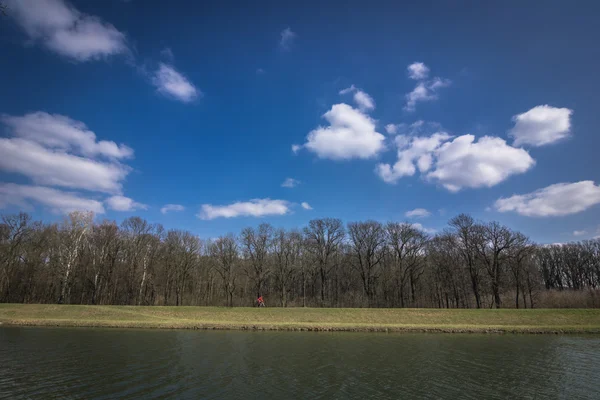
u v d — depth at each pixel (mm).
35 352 27469
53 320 44344
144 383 19703
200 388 19000
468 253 66938
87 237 69375
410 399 17703
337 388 19344
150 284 71812
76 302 69812
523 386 20047
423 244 72188
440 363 25484
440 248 73312
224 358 26438
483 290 71812
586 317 47625
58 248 65188
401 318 49250
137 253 72562
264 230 74812
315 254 76000
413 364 25172
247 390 18797
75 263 64500
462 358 27250
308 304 72938
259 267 73125
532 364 25391
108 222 71250
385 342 34531
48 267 68000
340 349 30641
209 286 84438
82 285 69375
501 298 74500
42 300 69250
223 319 48625
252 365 24391
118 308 52000
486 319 48250
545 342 35031
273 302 74438
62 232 64062
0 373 21281
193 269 79125
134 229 74062
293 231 79125
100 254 69125
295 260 78312
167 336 36438
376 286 75812
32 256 68938
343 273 82438
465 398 17969
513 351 30219
